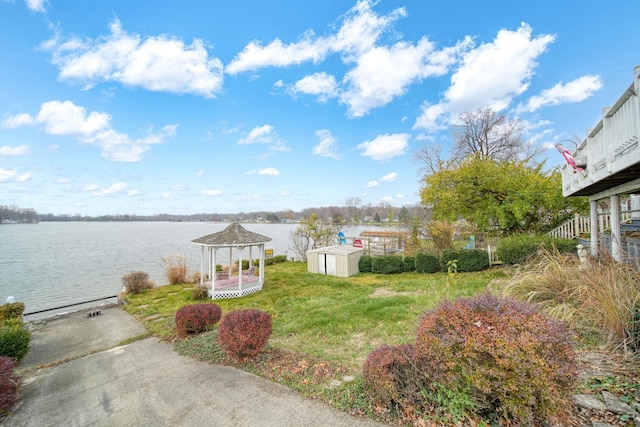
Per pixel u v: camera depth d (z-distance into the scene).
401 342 5.23
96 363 5.93
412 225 19.11
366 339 5.62
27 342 6.75
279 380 4.26
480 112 23.70
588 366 3.20
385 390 3.09
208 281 14.19
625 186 5.91
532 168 15.64
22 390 4.93
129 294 13.71
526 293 5.49
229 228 13.27
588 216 12.15
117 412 3.93
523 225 14.91
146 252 32.88
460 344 2.67
